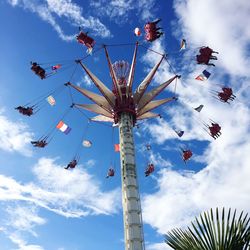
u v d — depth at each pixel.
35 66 38.81
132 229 31.86
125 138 39.22
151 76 41.97
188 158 41.16
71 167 43.62
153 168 42.16
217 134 39.62
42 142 41.94
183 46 35.94
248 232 11.63
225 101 38.69
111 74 41.66
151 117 45.56
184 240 12.10
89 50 36.16
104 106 42.16
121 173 37.12
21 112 40.56
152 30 34.78
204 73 38.69
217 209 12.17
